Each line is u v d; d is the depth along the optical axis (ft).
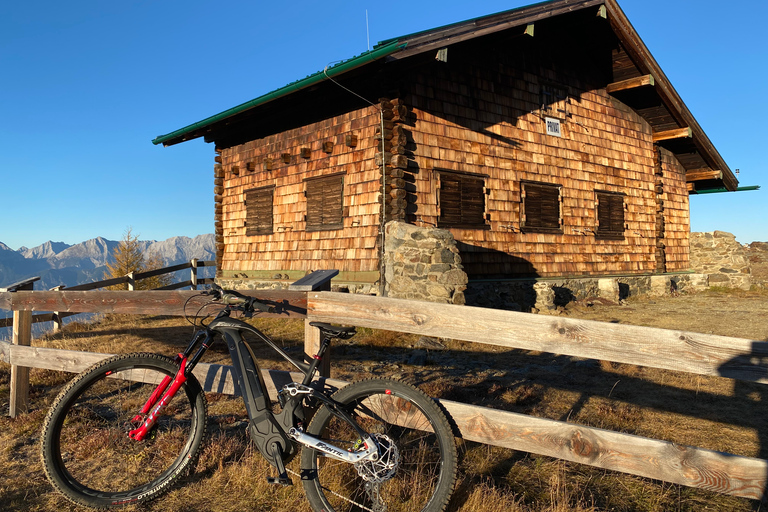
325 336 10.02
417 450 10.83
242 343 9.55
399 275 29.17
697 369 7.18
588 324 7.86
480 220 37.29
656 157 53.36
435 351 23.82
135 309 12.25
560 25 42.32
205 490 9.72
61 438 12.50
